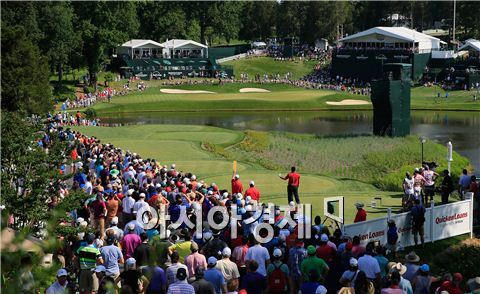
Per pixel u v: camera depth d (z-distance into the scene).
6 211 10.76
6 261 10.52
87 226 23.47
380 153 64.00
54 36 125.56
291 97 129.12
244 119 107.94
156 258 19.75
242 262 22.14
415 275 21.14
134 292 19.31
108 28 147.00
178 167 54.72
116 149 48.94
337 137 75.12
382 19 199.88
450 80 139.62
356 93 137.75
